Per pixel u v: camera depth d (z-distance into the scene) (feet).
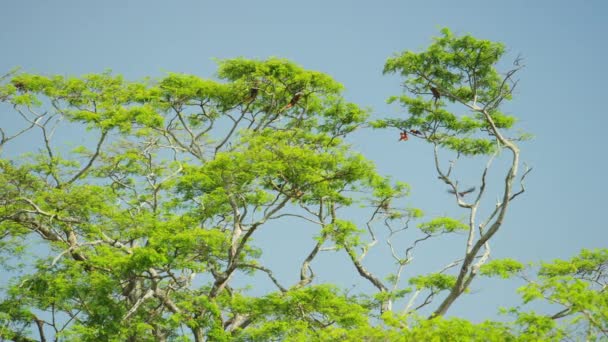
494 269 304.30
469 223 331.98
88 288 319.47
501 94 353.10
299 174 335.67
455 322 222.07
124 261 303.27
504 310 233.96
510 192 316.19
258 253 372.99
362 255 374.63
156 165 401.90
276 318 308.81
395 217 382.42
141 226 335.47
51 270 333.21
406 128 385.50
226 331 327.67
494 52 338.75
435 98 360.07
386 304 341.21
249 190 342.03
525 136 363.56
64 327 317.83
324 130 415.03
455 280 341.00
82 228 345.72
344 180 355.97
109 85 404.16
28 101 367.45
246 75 395.14
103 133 370.73
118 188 400.47
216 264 350.84
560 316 264.31
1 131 358.23
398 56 347.36
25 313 320.29
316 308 307.17
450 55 342.03
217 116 408.67
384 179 377.50
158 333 329.11
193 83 393.29
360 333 229.86
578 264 307.17
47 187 359.25
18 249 344.49
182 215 341.41
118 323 313.12
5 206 341.82
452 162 348.59
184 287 349.41
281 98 408.67
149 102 391.86
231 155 333.21
